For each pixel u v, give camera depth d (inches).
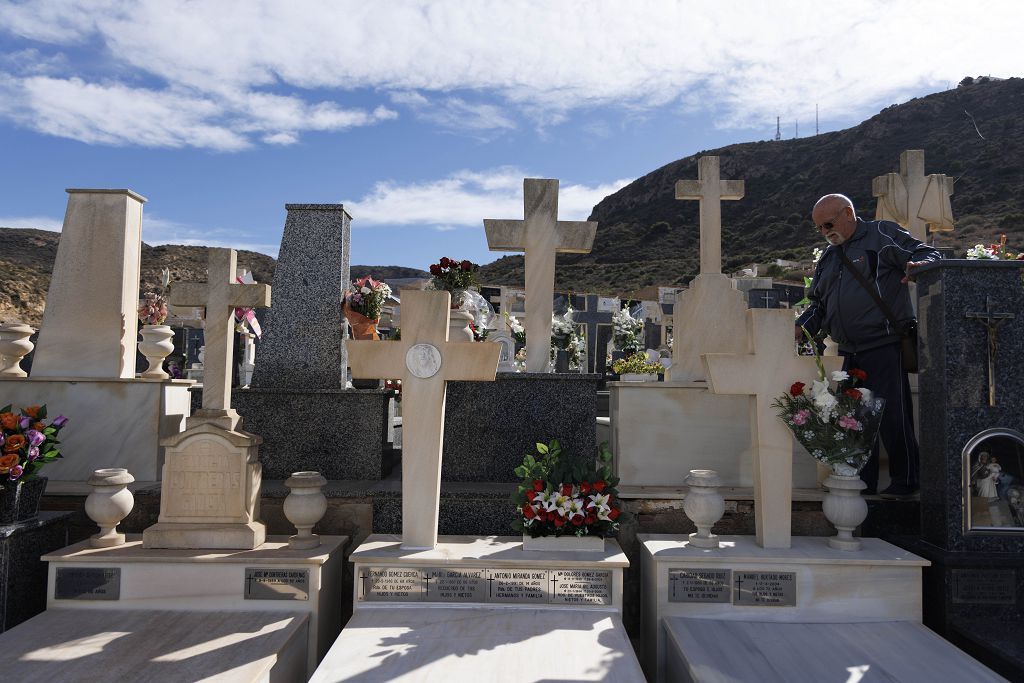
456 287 170.7
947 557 124.3
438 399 134.2
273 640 112.8
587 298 476.1
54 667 101.4
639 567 152.4
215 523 135.8
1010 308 127.6
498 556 128.0
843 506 131.5
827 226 154.3
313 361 172.2
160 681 96.9
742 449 161.6
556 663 101.7
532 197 179.9
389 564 126.2
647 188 2856.8
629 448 161.9
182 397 180.5
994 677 100.6
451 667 100.2
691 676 103.3
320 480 136.4
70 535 153.5
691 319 179.8
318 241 175.0
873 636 116.4
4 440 131.9
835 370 133.1
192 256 1450.5
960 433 127.7
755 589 126.0
